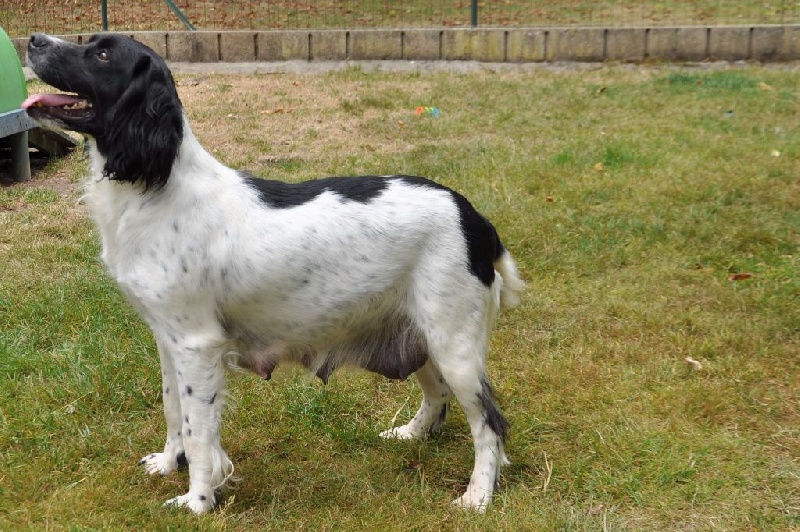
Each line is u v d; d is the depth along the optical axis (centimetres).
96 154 366
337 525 374
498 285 402
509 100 1105
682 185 767
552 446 434
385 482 409
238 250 359
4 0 1489
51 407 456
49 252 633
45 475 397
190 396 367
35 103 352
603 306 577
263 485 405
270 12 1548
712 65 1312
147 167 345
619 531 364
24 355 498
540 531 363
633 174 802
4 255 628
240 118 1017
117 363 490
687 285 606
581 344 530
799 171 805
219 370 371
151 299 358
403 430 450
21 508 370
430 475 420
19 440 425
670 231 680
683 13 1559
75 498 378
